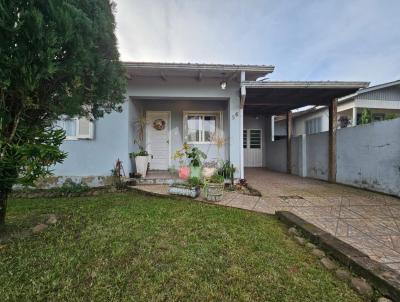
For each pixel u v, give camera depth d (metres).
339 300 1.81
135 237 2.88
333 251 2.47
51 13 2.44
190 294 1.86
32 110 2.93
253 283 2.01
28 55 2.34
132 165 6.78
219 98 6.86
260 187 6.52
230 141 6.75
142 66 5.75
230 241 2.83
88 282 1.98
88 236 2.89
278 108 9.80
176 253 2.50
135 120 7.20
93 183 6.23
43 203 4.61
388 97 9.83
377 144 5.83
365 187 6.19
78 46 2.70
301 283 2.02
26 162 2.46
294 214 3.71
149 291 1.87
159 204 4.49
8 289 1.87
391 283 1.82
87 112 3.75
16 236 2.87
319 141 8.16
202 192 5.51
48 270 2.14
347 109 9.90
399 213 4.05
